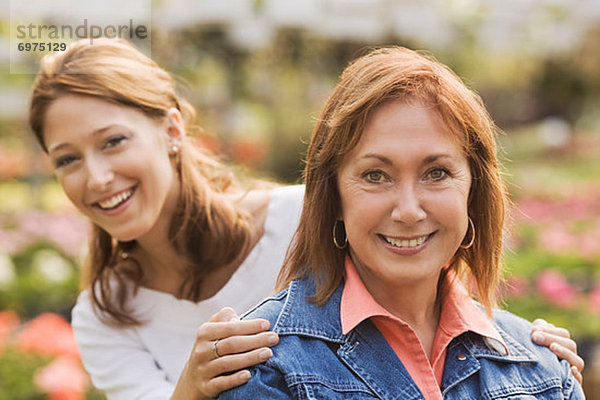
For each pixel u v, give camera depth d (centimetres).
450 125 153
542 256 601
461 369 166
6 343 382
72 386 333
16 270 601
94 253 238
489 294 177
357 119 153
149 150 212
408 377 158
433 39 820
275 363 155
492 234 171
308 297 167
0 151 1248
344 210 160
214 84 939
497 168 168
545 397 168
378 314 160
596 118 2348
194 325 233
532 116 2192
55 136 207
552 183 1233
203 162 243
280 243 233
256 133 1244
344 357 159
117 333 238
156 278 238
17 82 951
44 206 940
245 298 230
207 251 228
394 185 153
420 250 154
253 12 752
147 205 214
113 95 207
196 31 738
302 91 1025
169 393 222
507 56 1318
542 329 186
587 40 1063
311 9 767
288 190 242
